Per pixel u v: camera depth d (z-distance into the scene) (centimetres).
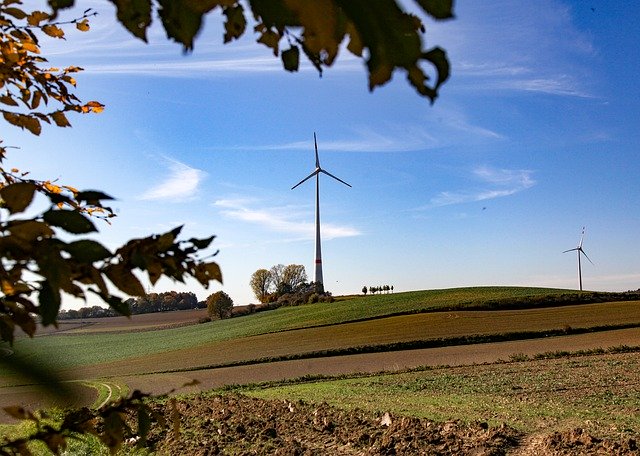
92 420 171
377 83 80
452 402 2152
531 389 2416
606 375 2708
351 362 4406
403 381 3062
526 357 3778
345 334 6041
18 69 246
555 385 2481
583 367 3102
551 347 4325
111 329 9906
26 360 112
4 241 119
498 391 2434
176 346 6794
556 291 8362
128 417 1593
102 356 6462
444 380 2977
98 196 133
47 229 122
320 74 104
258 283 13162
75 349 7269
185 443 1436
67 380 116
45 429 164
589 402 1991
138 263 138
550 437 1312
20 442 163
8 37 234
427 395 2458
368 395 2559
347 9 76
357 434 1512
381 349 4981
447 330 5634
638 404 1906
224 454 1391
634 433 1400
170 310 12144
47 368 114
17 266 126
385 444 1366
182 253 153
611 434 1406
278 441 1495
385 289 13225
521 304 7094
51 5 115
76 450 1143
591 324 5388
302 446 1459
